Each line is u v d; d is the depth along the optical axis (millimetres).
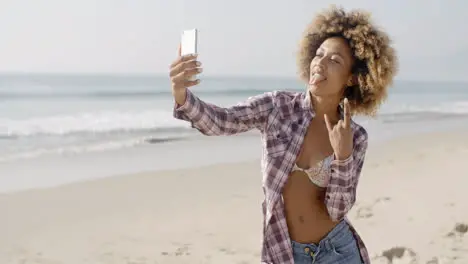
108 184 9148
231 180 9617
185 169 10531
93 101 26734
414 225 6605
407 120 21344
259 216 7305
